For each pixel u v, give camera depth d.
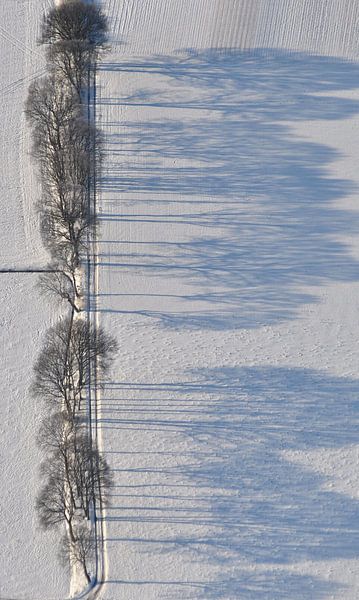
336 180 84.81
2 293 79.75
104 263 80.62
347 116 88.56
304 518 68.75
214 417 73.00
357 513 68.94
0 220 84.19
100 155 84.69
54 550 68.19
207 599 65.56
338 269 80.25
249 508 69.19
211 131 87.88
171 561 67.19
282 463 70.94
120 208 83.38
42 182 83.88
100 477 67.94
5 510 69.81
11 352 76.69
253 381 74.50
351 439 72.00
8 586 67.00
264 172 85.31
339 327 77.19
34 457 71.88
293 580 66.31
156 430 72.56
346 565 66.94
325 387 74.25
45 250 81.75
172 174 85.25
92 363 74.69
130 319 77.81
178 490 69.94
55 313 78.50
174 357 75.75
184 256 81.00
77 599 65.81
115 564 67.25
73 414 71.06
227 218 82.88
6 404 74.19
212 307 78.31
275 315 77.81
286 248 81.38
